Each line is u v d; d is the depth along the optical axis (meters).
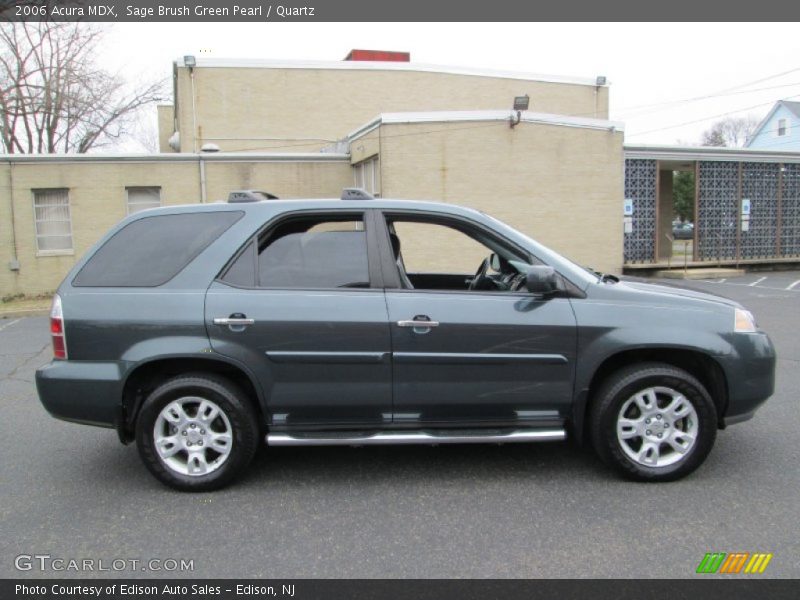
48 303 16.81
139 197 18.70
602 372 4.12
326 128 24.02
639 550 3.20
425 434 3.96
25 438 5.15
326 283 4.02
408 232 7.84
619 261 18.92
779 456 4.42
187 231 4.12
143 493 4.01
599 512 3.62
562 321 3.93
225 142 23.31
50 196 18.08
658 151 19.50
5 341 10.60
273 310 3.90
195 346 3.88
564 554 3.17
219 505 3.81
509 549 3.23
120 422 3.96
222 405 3.93
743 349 3.96
